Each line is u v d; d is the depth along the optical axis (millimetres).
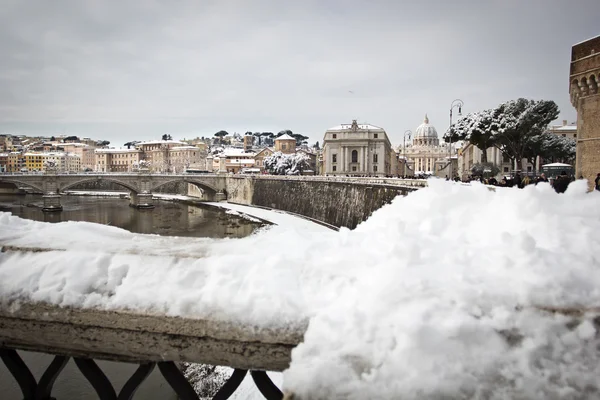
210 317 2867
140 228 63531
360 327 2611
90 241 3748
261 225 64875
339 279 2979
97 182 144375
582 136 29516
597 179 22469
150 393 11383
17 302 3146
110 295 3086
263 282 2975
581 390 2385
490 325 2516
